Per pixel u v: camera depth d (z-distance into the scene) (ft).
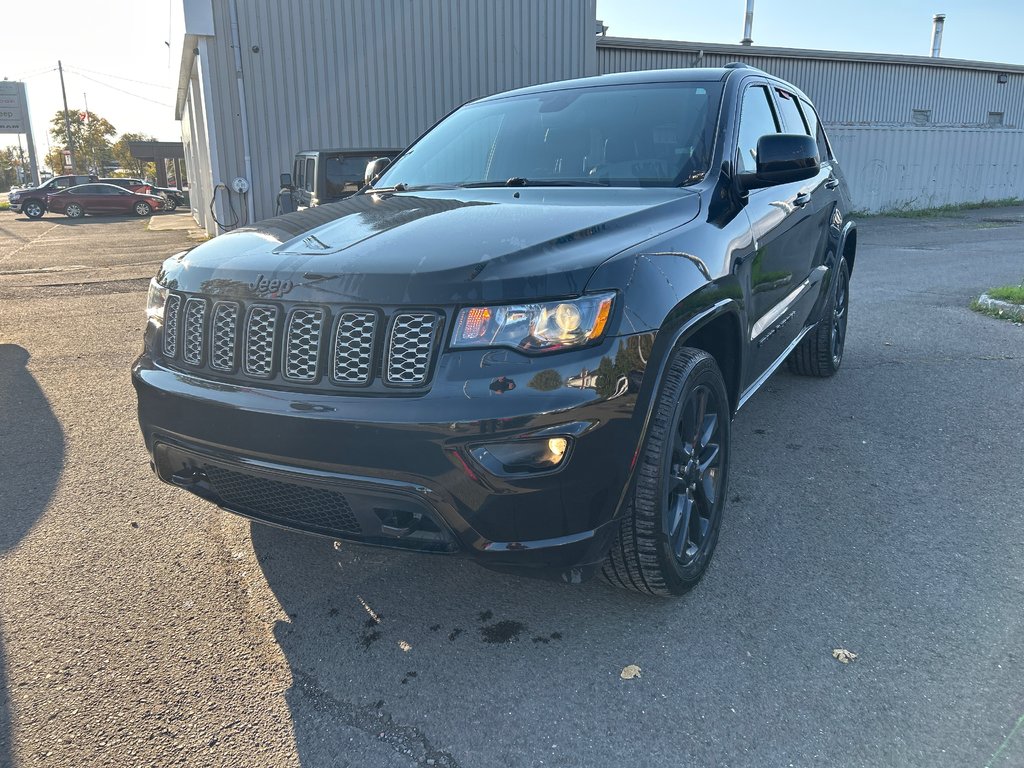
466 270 6.97
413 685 7.58
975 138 71.36
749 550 9.98
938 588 9.02
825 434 14.10
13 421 15.58
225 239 9.27
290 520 7.87
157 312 8.91
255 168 47.37
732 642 8.11
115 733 6.94
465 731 6.94
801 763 6.47
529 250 7.29
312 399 7.15
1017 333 21.63
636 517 7.80
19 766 6.55
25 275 37.86
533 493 6.84
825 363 17.07
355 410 6.90
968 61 79.20
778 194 11.92
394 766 6.54
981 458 12.87
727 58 68.03
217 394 7.72
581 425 6.82
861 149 66.39
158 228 71.56
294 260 7.76
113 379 18.72
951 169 71.10
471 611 8.82
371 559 10.02
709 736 6.80
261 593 9.24
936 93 80.07
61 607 8.93
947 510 11.00
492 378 6.71
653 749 6.66
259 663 7.93
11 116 142.10
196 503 11.71
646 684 7.50
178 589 9.32
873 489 11.75
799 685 7.42
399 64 49.44
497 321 6.78
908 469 12.46
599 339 6.96
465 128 12.84
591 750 6.68
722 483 9.49
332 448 6.99
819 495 11.56
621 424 7.09
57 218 94.79
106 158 267.59
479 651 8.09
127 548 10.31
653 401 7.40
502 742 6.80
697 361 8.34
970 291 28.40
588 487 7.02
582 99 12.17
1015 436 13.83
